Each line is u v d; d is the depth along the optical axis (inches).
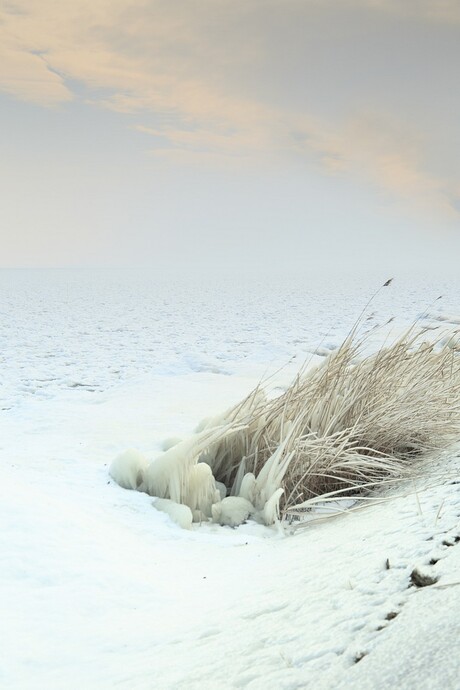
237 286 1877.5
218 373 396.8
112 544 112.5
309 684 52.7
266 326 732.0
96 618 86.4
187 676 63.3
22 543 102.5
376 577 76.4
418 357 205.2
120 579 97.7
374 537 100.3
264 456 169.6
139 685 64.9
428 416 181.6
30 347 565.9
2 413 282.0
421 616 57.2
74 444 212.2
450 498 109.3
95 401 314.5
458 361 219.0
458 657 46.5
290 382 342.3
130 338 635.5
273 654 61.9
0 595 89.1
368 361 200.5
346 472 163.6
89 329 726.5
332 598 73.9
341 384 186.1
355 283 1946.4
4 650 75.8
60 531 109.7
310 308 991.6
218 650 68.7
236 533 140.5
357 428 174.6
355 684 49.2
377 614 62.4
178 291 1627.7
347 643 58.2
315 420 177.9
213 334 659.4
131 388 333.1
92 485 154.2
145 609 89.9
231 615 81.1
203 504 151.7
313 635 63.4
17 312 976.3
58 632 81.7
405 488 145.7
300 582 87.8
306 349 487.8
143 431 231.8
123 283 2166.6
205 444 152.3
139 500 146.9
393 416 178.9
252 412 173.6
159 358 491.8
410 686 45.6
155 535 128.0
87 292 1593.3
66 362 472.4
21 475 152.5
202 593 96.6
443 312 772.0
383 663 50.5
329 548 105.0
